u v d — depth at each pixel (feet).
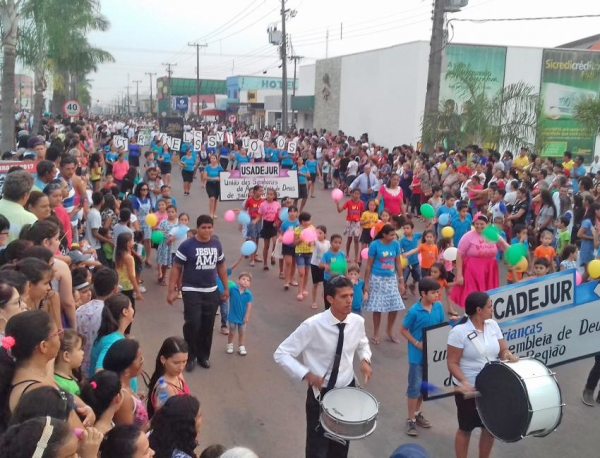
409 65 100.01
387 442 21.02
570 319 23.61
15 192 20.53
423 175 61.93
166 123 145.07
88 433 10.66
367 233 42.93
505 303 22.76
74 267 23.16
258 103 209.77
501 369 16.65
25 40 91.30
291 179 58.70
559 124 103.09
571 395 25.09
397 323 33.37
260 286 39.73
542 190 43.73
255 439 20.90
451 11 67.72
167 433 12.51
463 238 30.25
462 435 18.51
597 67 101.09
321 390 16.31
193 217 61.62
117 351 14.74
